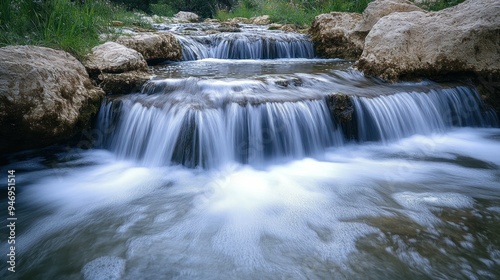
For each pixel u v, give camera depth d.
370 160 4.67
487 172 4.20
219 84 5.16
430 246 2.64
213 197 3.66
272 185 3.94
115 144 4.91
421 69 6.15
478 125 6.04
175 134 4.36
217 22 16.33
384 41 6.50
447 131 5.79
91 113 4.81
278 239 2.88
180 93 5.08
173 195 3.71
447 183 3.88
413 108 5.50
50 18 5.97
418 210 3.25
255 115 4.56
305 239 2.86
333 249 2.70
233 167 4.44
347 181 4.02
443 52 6.00
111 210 3.40
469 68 5.93
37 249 2.79
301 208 3.39
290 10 14.89
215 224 3.13
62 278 2.46
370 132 5.19
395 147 5.12
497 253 2.54
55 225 3.14
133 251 2.75
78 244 2.85
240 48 9.20
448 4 9.23
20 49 4.20
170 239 2.90
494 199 3.45
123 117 4.86
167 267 2.55
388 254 2.58
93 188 3.87
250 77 5.73
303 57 9.88
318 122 4.89
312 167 4.47
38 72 3.86
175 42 8.20
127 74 5.58
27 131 3.78
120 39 7.18
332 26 9.67
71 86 4.46
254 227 3.07
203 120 4.31
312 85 5.78
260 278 2.42
